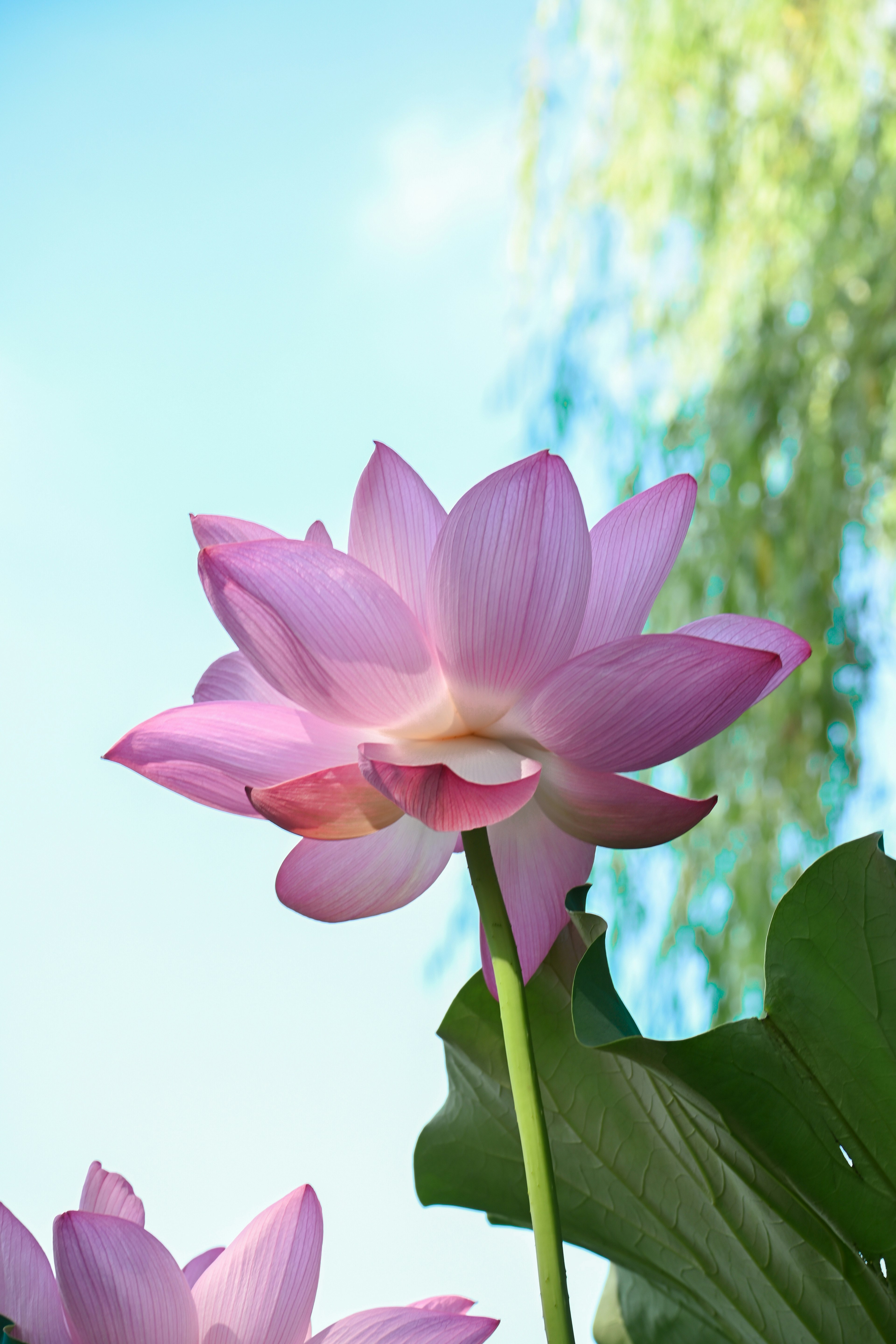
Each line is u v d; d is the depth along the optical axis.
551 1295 0.89
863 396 3.55
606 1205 1.03
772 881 3.47
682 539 1.02
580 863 1.01
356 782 0.97
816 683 3.51
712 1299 1.02
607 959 1.00
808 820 3.48
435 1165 1.06
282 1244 0.93
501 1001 0.94
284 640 0.96
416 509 1.01
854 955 0.95
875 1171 0.96
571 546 0.96
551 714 0.96
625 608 1.00
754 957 3.44
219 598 0.96
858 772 3.47
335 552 0.96
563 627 0.96
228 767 0.99
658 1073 0.96
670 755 0.97
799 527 3.58
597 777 0.98
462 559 0.95
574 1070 1.03
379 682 0.96
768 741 3.54
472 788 0.93
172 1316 0.92
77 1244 0.91
